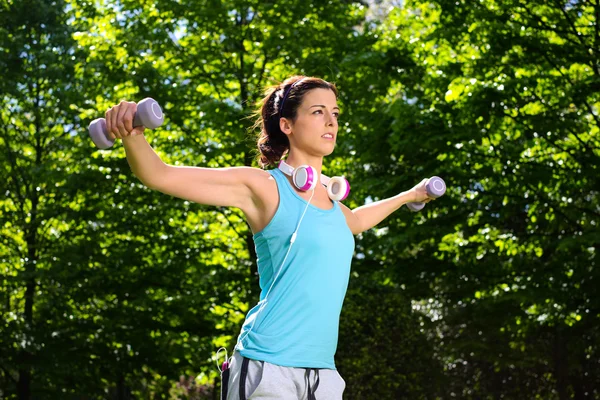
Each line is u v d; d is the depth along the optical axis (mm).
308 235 2740
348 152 14461
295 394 2662
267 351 2660
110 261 16125
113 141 2422
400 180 12773
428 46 13523
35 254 17047
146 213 15820
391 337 14297
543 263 13188
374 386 14047
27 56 16938
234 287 15703
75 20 16484
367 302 14453
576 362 18422
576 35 11992
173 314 16531
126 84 15789
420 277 13977
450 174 12773
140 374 17578
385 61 14008
